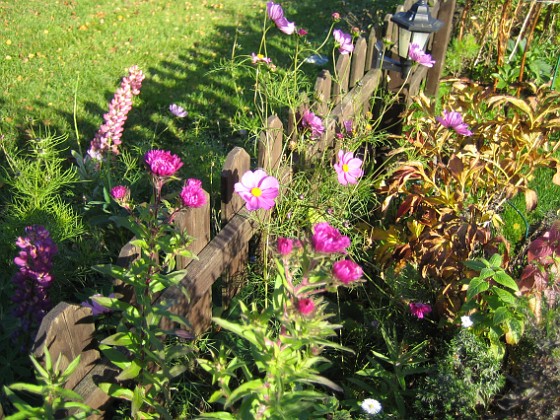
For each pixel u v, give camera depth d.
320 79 3.16
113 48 6.03
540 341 2.46
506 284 2.48
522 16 6.12
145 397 2.12
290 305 2.00
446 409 2.40
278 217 2.91
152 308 2.07
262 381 2.06
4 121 4.44
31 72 5.34
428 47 4.90
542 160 3.17
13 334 2.39
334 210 3.06
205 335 2.75
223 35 6.60
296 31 3.06
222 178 2.52
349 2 7.59
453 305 2.85
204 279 2.48
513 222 3.66
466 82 3.55
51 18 6.69
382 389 2.60
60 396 1.85
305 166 3.07
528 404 2.43
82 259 2.90
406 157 3.73
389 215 3.55
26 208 2.98
